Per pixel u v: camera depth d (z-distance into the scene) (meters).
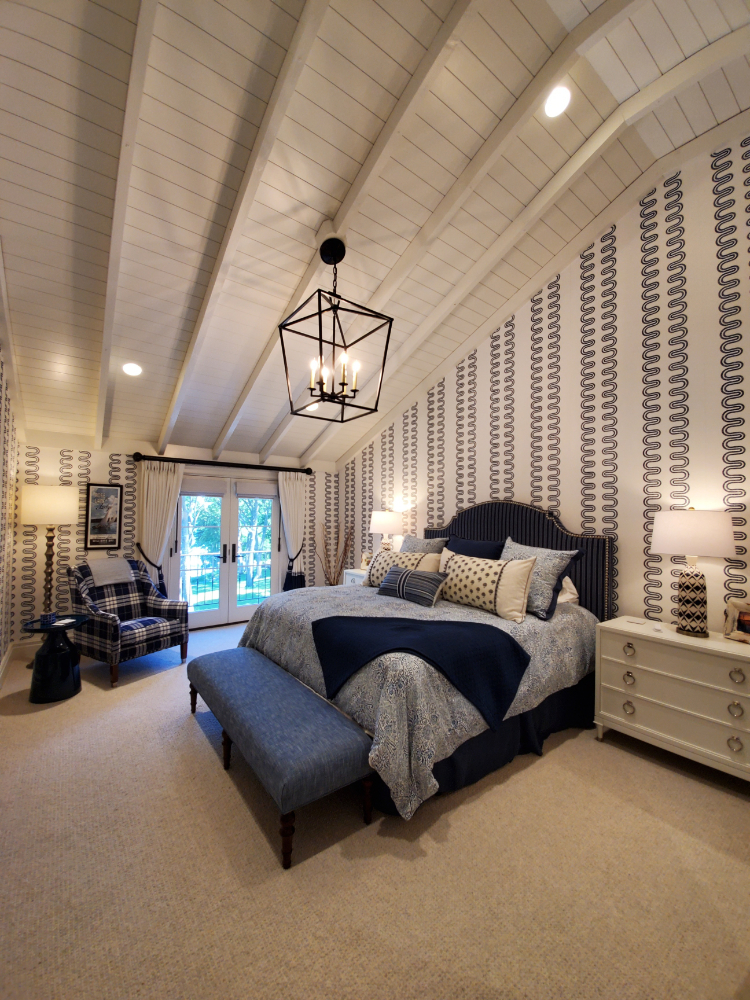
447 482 4.30
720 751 2.05
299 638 2.54
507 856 1.64
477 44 2.04
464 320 3.77
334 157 2.42
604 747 2.46
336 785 1.65
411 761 1.78
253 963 1.25
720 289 2.55
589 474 3.16
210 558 5.04
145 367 3.56
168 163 2.29
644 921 1.38
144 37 1.74
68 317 2.97
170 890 1.49
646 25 2.04
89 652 3.45
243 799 1.98
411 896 1.47
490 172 2.63
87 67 1.91
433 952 1.28
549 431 3.42
